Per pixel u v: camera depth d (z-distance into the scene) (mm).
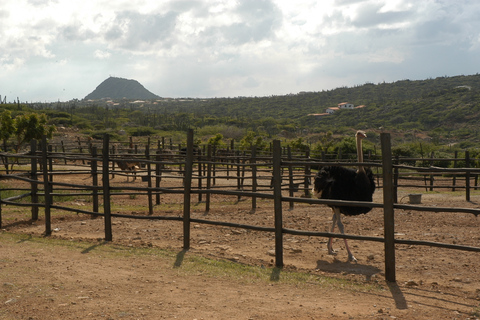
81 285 5301
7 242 7621
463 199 14820
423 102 144000
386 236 5699
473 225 9695
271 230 6480
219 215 11250
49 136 29000
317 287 5438
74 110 125750
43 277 5574
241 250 7516
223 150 21859
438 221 10203
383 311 4629
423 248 7645
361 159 7492
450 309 4746
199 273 5898
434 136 96312
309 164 6363
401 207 5625
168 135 78312
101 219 10484
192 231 9055
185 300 4871
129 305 4691
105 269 5984
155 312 4508
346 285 5539
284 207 12719
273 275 5895
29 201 12547
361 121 136625
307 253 7379
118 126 96500
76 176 21438
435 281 5844
